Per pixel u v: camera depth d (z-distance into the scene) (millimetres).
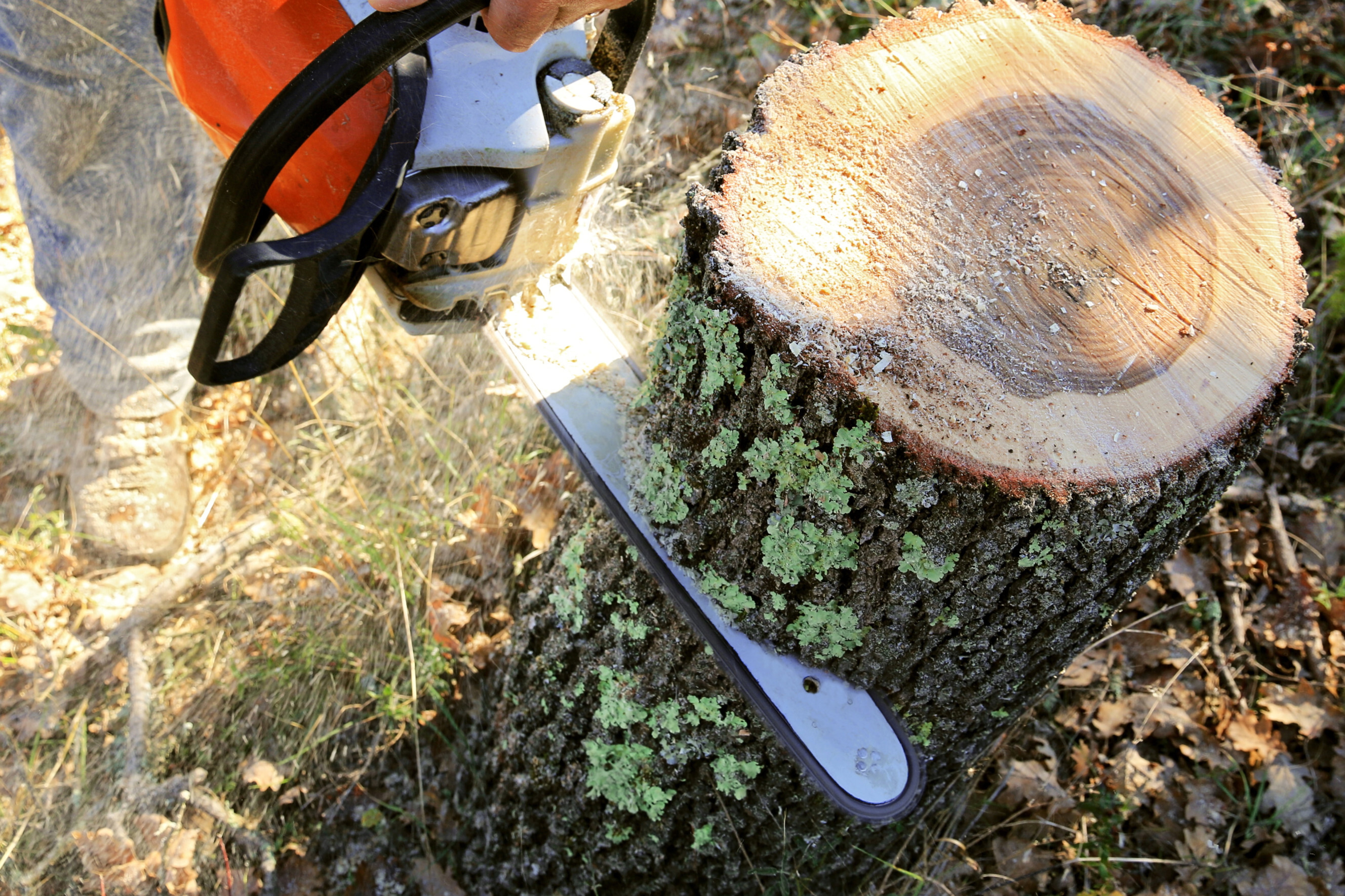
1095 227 1220
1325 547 2234
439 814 2025
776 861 1668
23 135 1750
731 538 1299
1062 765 2000
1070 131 1298
